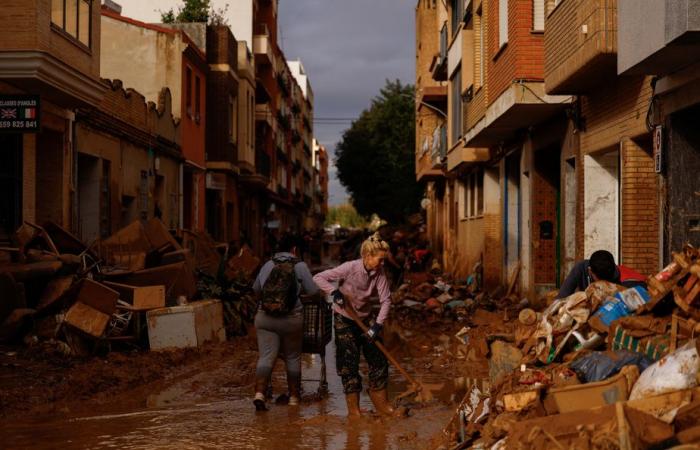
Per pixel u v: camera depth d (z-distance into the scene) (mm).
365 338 8898
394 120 62562
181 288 14586
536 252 19906
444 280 26984
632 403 4973
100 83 18266
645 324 6637
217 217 38625
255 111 48344
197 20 38781
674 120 11188
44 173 18234
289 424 8320
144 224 19875
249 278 18719
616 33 12039
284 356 9648
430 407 9141
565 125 16922
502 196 24078
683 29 9086
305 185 104000
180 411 9023
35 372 10734
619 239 14234
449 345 14555
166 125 27828
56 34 16000
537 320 8398
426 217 53312
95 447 7289
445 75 35875
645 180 12891
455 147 28828
